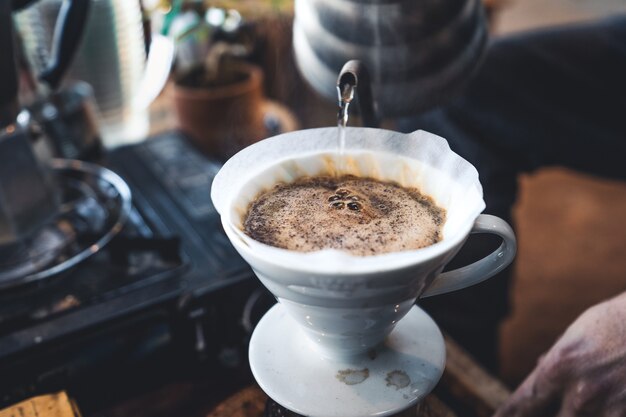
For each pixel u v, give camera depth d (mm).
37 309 570
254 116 1067
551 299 1283
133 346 567
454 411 550
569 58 928
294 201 394
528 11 1879
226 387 577
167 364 589
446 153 391
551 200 1604
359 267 323
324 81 538
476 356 932
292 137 416
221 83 1091
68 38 642
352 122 526
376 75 511
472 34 524
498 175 890
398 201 393
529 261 1395
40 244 656
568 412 483
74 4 637
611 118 913
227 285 589
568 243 1452
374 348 417
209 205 720
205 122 1043
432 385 400
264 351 420
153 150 852
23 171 647
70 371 547
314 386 398
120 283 593
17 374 538
